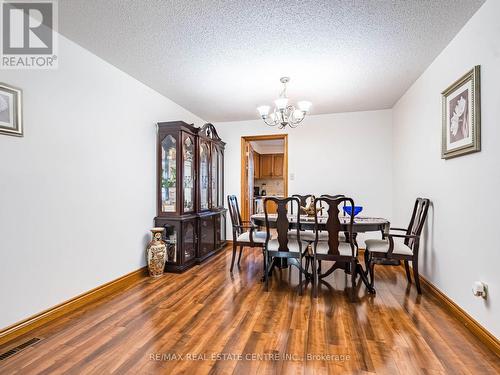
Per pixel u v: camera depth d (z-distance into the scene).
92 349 1.62
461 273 1.99
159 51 2.34
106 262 2.52
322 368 1.44
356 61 2.51
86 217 2.31
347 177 4.24
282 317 2.02
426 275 2.65
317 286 2.70
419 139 2.87
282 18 1.86
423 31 2.01
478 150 1.76
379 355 1.55
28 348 1.62
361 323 1.93
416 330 1.83
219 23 1.93
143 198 3.07
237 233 3.69
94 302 2.31
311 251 2.90
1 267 1.68
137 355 1.56
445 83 2.26
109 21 1.91
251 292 2.53
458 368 1.44
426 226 2.65
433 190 2.50
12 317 1.74
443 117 2.21
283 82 3.01
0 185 1.68
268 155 7.95
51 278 2.00
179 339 1.72
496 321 1.59
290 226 2.77
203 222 3.68
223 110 4.14
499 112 1.57
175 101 3.70
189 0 1.68
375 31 2.02
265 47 2.26
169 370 1.43
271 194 8.04
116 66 2.64
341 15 1.83
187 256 3.33
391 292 2.53
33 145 1.88
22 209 1.80
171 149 3.29
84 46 2.26
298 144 4.48
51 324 1.92
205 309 2.16
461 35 1.99
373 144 4.14
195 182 3.57
